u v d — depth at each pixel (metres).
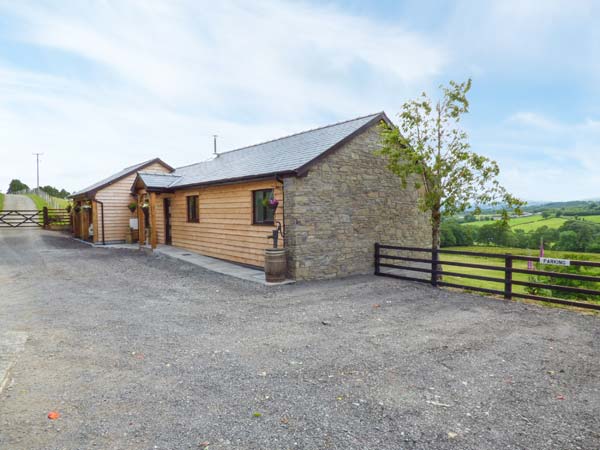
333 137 10.35
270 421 2.90
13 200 44.28
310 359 4.21
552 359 4.23
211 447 2.54
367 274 10.31
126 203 18.00
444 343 4.77
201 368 3.96
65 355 4.30
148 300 7.09
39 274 9.78
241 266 10.84
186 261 11.65
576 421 2.93
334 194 9.62
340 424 2.86
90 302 6.91
